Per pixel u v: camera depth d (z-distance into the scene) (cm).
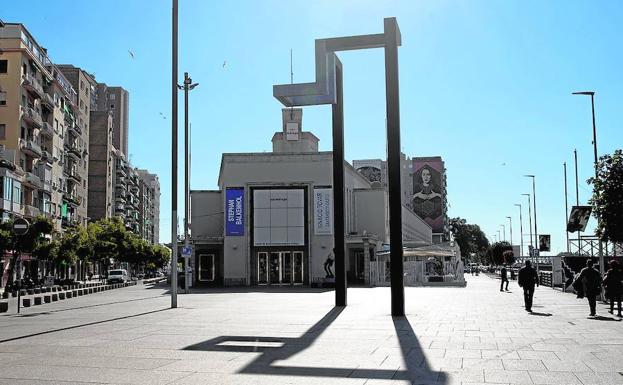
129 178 13675
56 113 7212
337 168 2192
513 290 3734
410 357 1006
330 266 4678
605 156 2231
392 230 1830
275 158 4878
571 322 1620
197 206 5378
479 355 1026
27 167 6209
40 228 3925
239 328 1468
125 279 6425
